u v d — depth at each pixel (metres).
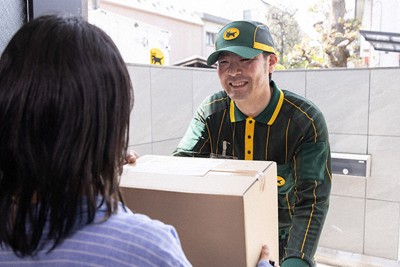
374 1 3.39
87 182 0.51
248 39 1.29
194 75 2.87
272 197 0.94
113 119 0.53
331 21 3.48
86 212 0.52
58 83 0.48
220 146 1.48
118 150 0.56
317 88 2.98
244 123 1.40
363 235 2.92
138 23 2.56
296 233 1.16
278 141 1.35
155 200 0.78
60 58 0.49
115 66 0.53
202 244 0.77
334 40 3.48
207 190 0.75
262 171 0.89
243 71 1.30
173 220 0.78
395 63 3.50
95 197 0.53
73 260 0.50
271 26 3.71
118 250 0.50
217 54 1.33
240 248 0.74
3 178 0.51
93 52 0.51
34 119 0.48
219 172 0.89
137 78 2.29
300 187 1.24
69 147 0.49
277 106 1.35
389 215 2.83
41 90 0.48
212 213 0.74
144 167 0.96
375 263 2.89
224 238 0.75
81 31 0.52
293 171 1.33
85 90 0.49
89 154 0.51
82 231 0.52
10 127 0.49
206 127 1.49
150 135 2.44
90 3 2.73
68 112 0.49
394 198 2.80
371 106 2.81
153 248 0.51
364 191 2.88
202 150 1.50
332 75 2.91
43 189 0.50
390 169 2.79
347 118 2.90
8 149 0.50
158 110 2.50
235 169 0.91
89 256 0.50
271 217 0.93
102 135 0.52
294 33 3.66
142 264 0.50
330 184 1.27
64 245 0.51
